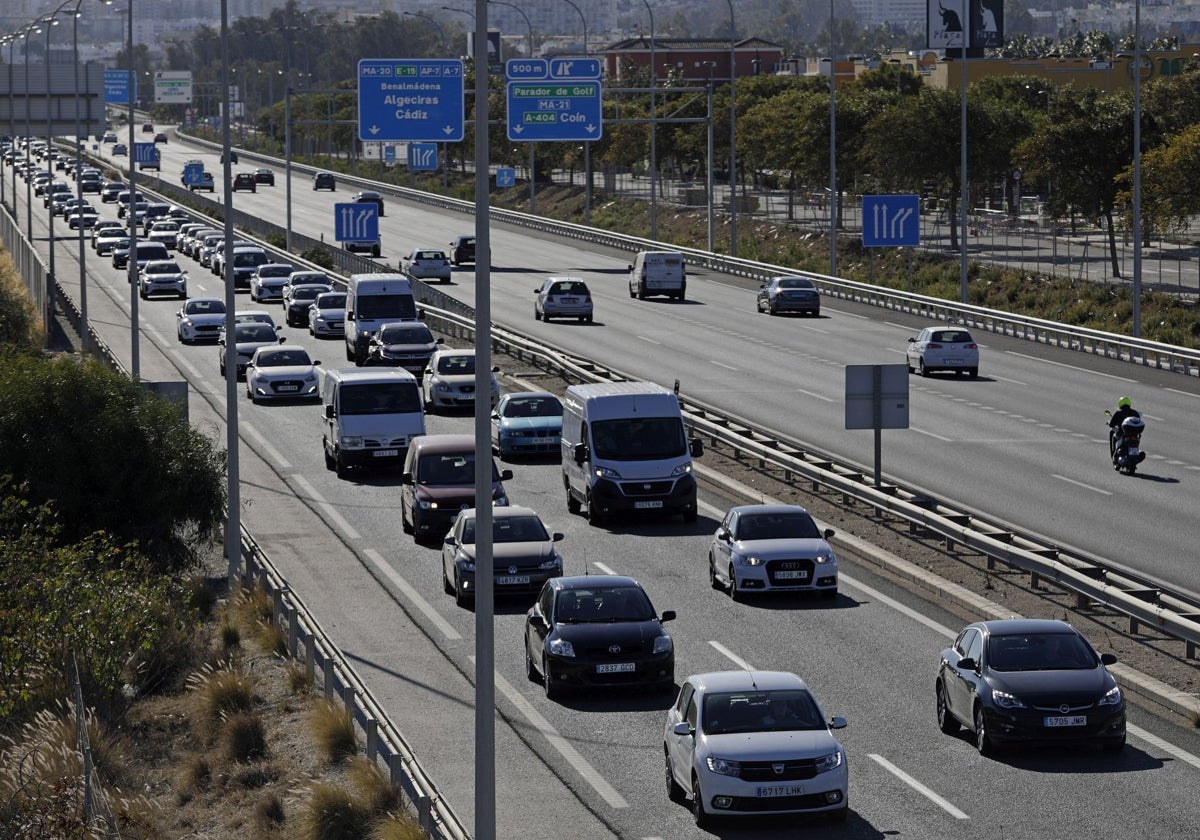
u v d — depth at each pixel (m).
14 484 56.31
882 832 31.50
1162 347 101.31
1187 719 38.69
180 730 41.81
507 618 49.88
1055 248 153.25
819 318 129.25
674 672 43.06
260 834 33.25
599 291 150.12
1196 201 140.00
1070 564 49.53
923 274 159.12
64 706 42.00
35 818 33.03
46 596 44.66
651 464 62.28
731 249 167.25
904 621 48.03
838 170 193.50
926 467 71.44
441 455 62.00
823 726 32.72
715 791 31.69
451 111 110.25
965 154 125.31
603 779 35.47
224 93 57.06
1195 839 30.78
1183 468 71.31
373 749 35.09
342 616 50.31
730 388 93.94
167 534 58.00
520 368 103.19
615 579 43.34
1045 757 36.03
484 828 27.45
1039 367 104.25
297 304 128.12
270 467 76.12
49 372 58.41
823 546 50.97
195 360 111.44
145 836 33.22
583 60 112.50
